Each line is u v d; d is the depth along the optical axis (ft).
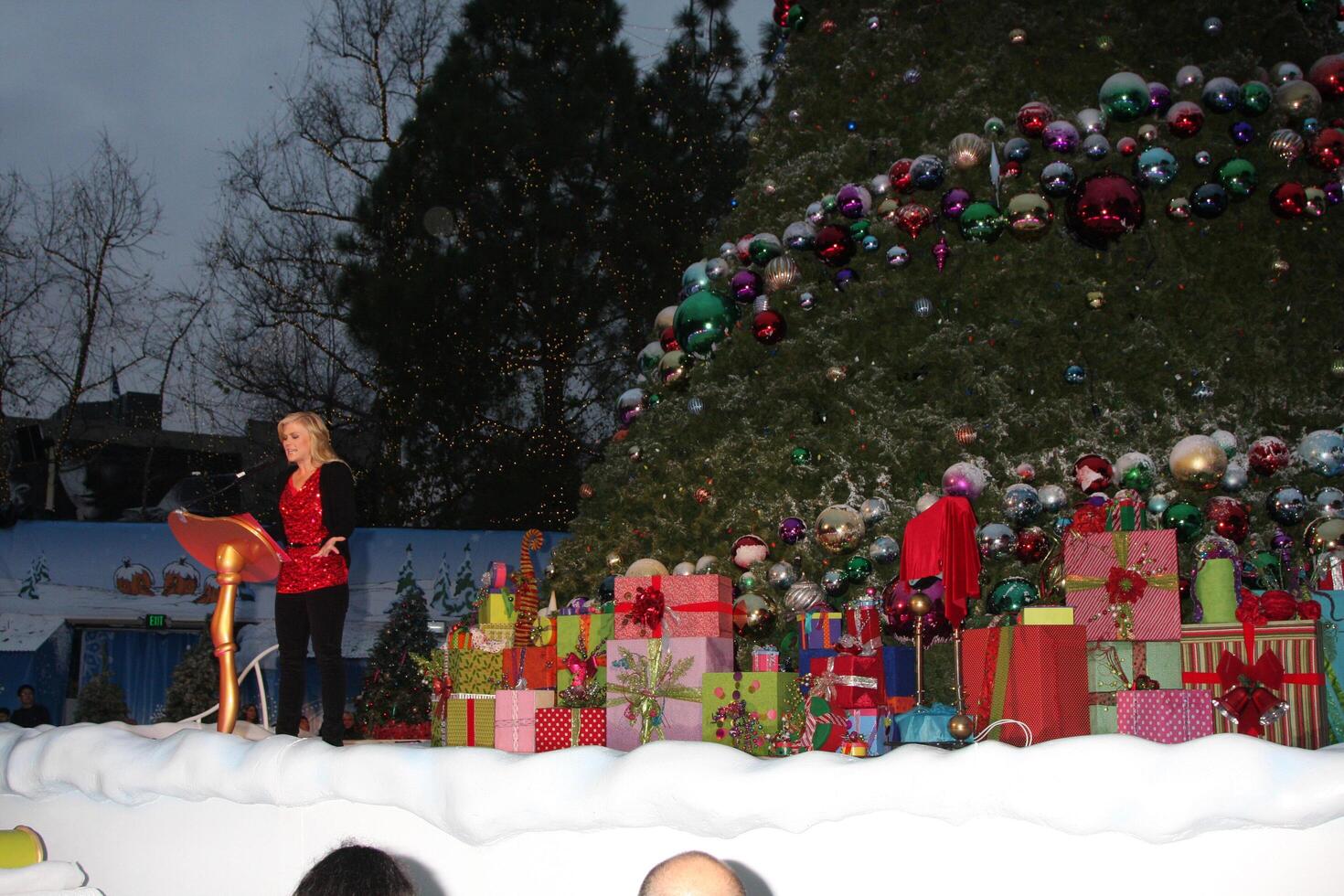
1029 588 16.39
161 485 67.15
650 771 8.86
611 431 55.88
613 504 21.89
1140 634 11.99
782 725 12.50
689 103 55.67
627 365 55.62
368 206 54.08
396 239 53.52
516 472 51.11
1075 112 20.76
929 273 20.21
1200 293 19.38
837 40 22.85
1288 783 6.94
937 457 18.63
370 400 62.80
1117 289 19.65
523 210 52.31
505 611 15.72
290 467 15.56
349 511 14.05
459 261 50.85
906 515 18.21
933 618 15.03
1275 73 20.67
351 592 40.91
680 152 55.42
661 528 20.49
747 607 17.70
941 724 12.15
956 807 7.80
